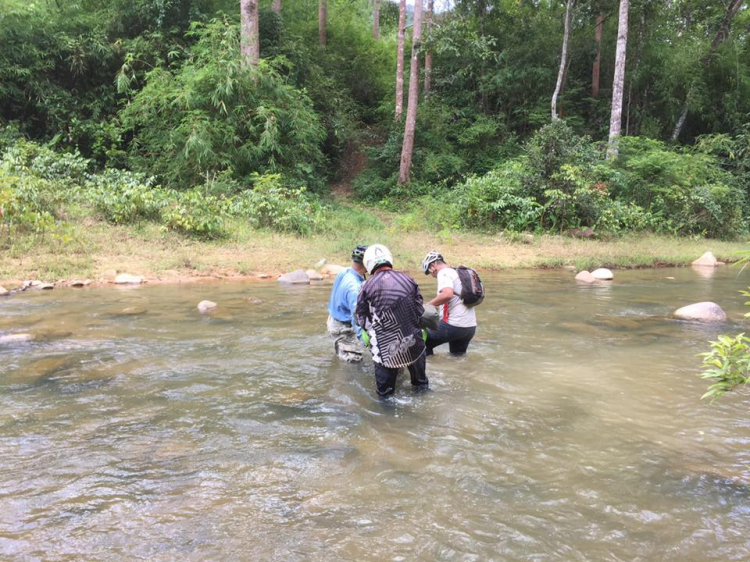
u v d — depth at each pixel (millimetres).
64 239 9336
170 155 15336
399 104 21828
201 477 2648
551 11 25344
